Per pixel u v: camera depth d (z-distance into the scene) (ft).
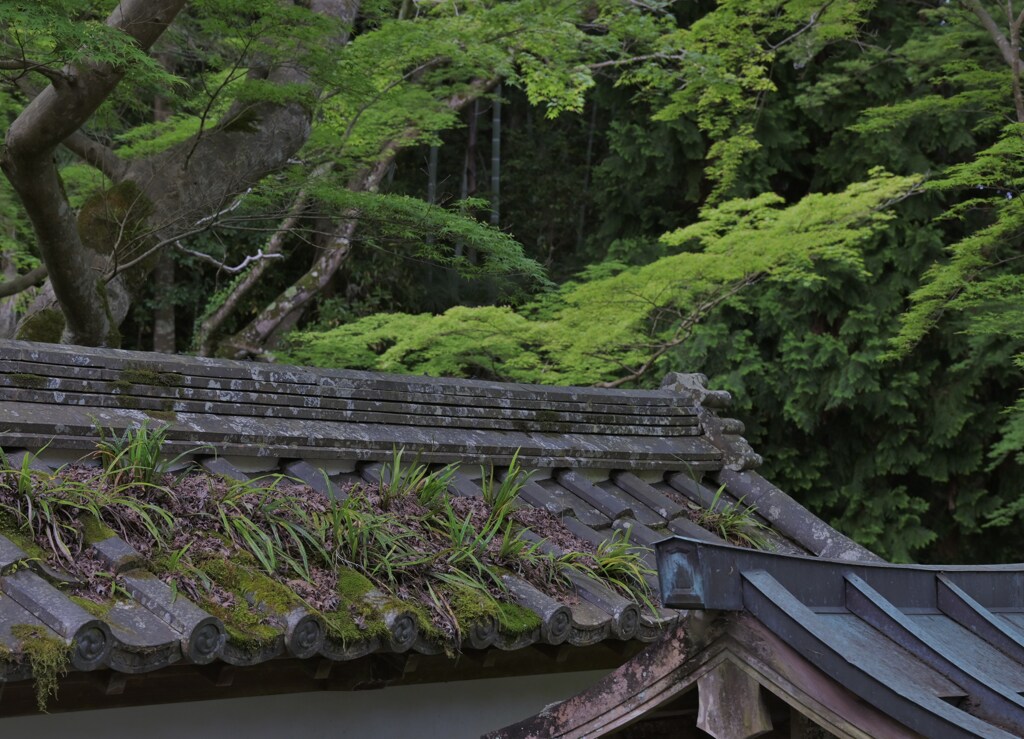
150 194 20.11
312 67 20.68
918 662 6.46
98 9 18.81
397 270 43.42
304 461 10.61
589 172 52.42
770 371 38.99
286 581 8.14
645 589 10.71
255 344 37.58
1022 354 28.40
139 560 7.54
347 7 23.40
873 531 38.50
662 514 12.98
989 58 34.86
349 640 7.82
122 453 8.79
